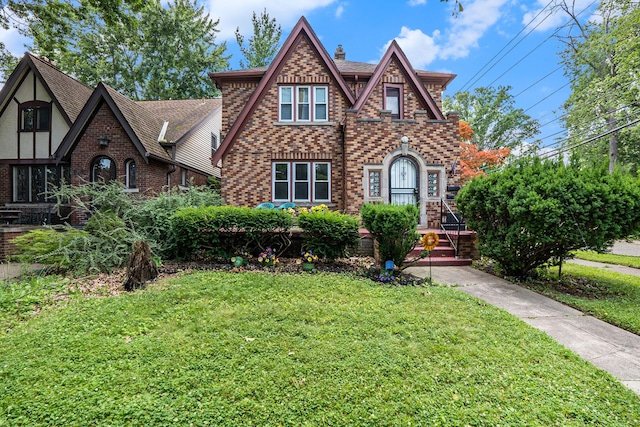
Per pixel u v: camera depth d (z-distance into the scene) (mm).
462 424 2570
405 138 11695
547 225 6277
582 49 21859
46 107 15555
